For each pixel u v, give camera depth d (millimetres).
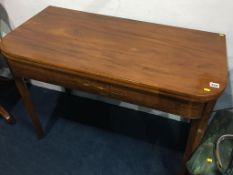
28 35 1284
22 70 1259
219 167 1022
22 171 1566
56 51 1180
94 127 1786
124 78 1027
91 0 1475
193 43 1223
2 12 1729
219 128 1194
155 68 1073
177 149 1643
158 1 1349
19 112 1902
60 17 1433
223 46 1197
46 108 1922
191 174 1104
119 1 1422
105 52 1168
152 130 1756
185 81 1008
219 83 994
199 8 1302
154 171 1541
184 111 1038
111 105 1931
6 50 1194
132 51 1173
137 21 1406
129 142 1691
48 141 1713
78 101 1969
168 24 1410
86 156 1627
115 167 1567
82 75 1094
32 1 1604
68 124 1811
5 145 1699
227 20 1296
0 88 2078
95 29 1332
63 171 1560
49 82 1249
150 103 1080
